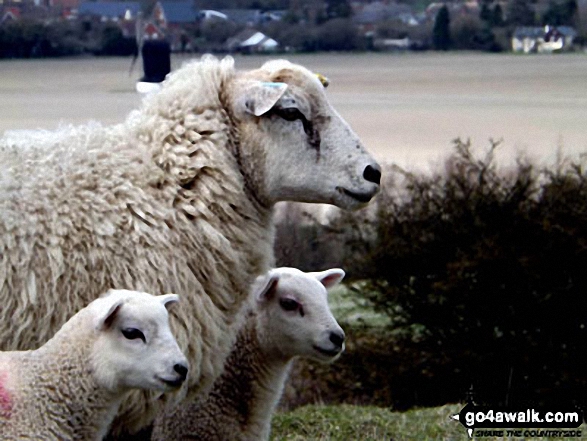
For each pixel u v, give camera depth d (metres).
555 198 17.25
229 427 7.48
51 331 6.07
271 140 6.51
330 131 6.53
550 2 64.62
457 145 18.42
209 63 6.70
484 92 81.31
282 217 19.12
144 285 6.18
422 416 10.67
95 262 6.12
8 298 5.98
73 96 43.97
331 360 7.68
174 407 7.18
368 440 9.53
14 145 6.39
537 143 33.31
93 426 5.95
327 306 7.70
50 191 6.18
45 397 5.83
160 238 6.27
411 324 17.34
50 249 6.06
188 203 6.42
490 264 16.73
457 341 17.16
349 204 6.50
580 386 16.62
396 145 34.62
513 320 16.91
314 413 10.45
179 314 6.25
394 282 17.50
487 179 17.89
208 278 6.44
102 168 6.33
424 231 17.42
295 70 6.60
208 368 6.48
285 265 18.48
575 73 97.62
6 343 6.04
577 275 16.72
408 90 82.62
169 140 6.53
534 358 16.91
